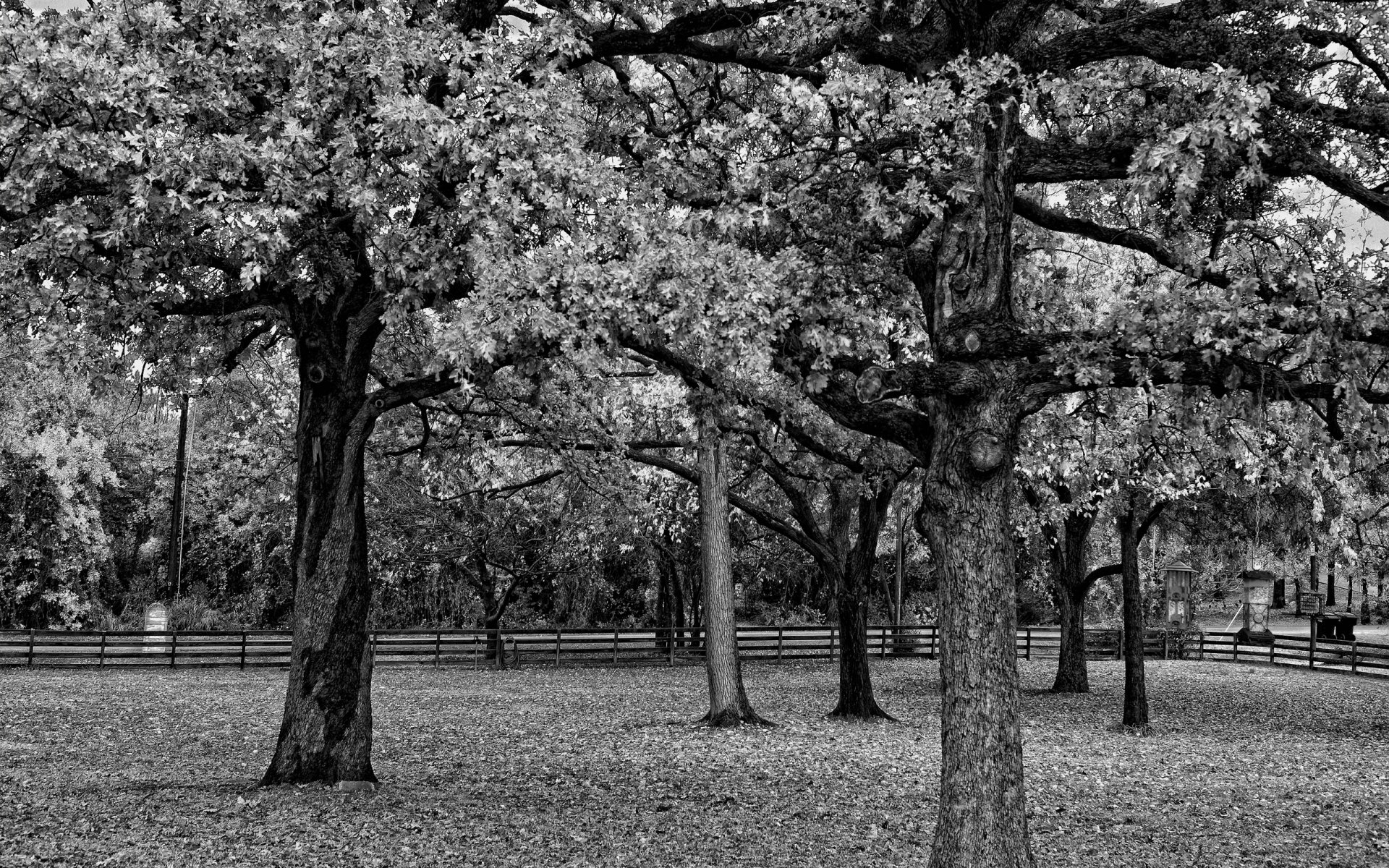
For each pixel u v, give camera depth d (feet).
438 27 33.68
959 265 27.55
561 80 32.71
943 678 26.04
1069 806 41.47
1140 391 35.60
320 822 33.09
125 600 157.89
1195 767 52.11
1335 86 31.09
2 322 32.60
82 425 141.90
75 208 28.35
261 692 78.89
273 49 31.50
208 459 148.87
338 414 38.78
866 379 26.37
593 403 53.31
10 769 44.24
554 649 110.32
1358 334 25.44
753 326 28.02
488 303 28.71
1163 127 27.53
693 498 96.32
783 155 31.58
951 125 28.99
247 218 28.09
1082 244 51.60
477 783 42.04
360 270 37.73
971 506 25.82
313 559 38.88
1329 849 34.65
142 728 59.26
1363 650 110.42
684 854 31.45
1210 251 31.58
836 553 69.82
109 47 27.96
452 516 101.30
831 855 31.86
